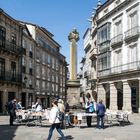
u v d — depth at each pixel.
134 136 15.30
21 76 45.12
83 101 67.69
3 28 39.34
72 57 26.89
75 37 26.77
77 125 20.31
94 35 49.66
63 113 16.84
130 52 34.84
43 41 61.28
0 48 37.66
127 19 35.59
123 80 35.56
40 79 59.12
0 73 38.28
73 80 26.89
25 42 48.38
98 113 18.67
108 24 40.38
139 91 32.16
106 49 40.69
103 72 41.72
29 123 21.16
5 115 34.03
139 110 32.38
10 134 16.03
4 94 39.03
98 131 17.33
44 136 15.27
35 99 55.38
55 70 73.06
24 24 49.84
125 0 35.59
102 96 42.94
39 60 58.16
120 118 22.23
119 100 37.94
